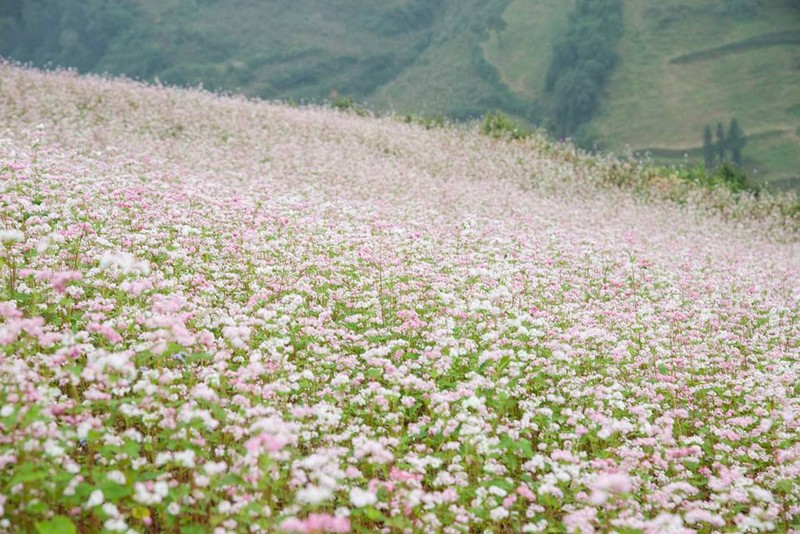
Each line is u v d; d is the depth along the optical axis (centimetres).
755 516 637
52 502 512
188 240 1070
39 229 932
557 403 833
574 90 17925
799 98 15075
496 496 627
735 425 827
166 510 520
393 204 1984
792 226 2891
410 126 3875
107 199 1170
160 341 653
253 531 523
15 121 2280
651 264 1591
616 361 967
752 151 13875
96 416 612
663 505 643
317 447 680
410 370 839
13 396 533
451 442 673
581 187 3014
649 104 16888
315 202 1683
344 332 894
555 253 1551
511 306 1071
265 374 745
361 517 610
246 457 537
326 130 3206
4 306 629
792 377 958
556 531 601
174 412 599
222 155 2428
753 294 1498
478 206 2142
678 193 3109
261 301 934
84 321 751
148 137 2502
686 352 1041
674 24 19125
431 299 1095
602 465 659
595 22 19488
